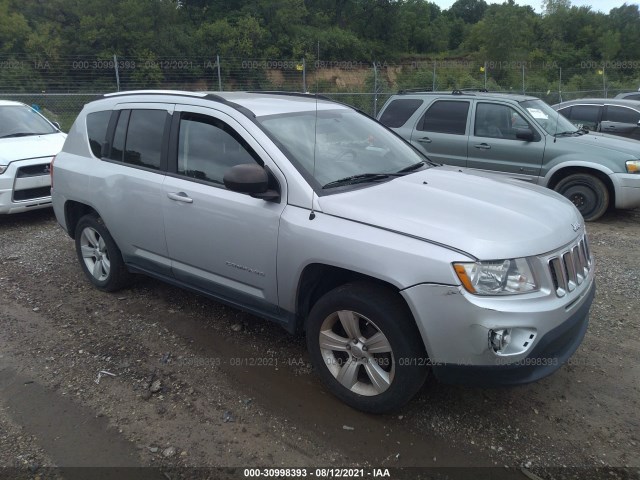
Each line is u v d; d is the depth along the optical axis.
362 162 3.81
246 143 3.58
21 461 2.83
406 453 2.89
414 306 2.79
